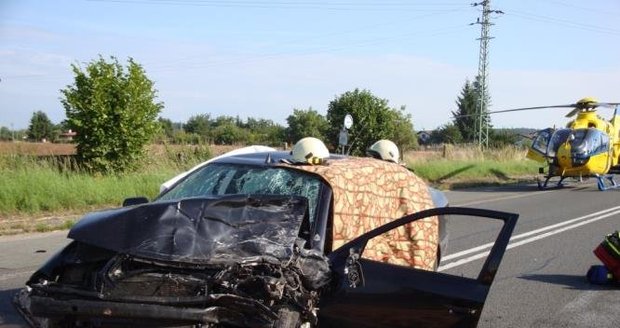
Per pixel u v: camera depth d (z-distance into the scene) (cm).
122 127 1753
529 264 904
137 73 1803
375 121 2870
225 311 378
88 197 1384
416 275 415
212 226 407
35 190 1316
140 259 381
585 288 769
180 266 385
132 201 512
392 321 413
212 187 534
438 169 2586
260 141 4647
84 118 1725
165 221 398
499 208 1633
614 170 2458
